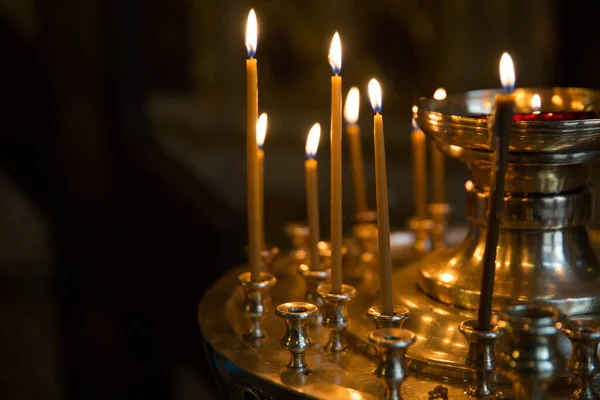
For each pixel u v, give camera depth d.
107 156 2.78
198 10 2.91
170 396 2.64
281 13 2.85
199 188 2.36
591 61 2.41
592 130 1.18
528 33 2.57
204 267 2.08
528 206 1.24
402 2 2.73
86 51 2.70
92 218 2.79
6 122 2.84
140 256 2.69
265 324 1.32
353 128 1.60
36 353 3.22
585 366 1.14
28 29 2.77
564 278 1.24
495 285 1.25
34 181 2.93
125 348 2.72
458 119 1.21
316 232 1.37
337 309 1.24
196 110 2.94
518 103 1.37
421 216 1.60
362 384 1.18
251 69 1.27
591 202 1.26
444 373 1.20
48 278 3.46
